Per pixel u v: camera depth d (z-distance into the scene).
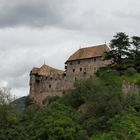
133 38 174.50
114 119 125.19
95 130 127.69
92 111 139.00
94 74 174.50
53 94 194.50
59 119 130.12
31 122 139.50
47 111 138.25
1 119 117.00
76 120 137.62
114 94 140.00
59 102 160.00
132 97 138.50
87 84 161.38
